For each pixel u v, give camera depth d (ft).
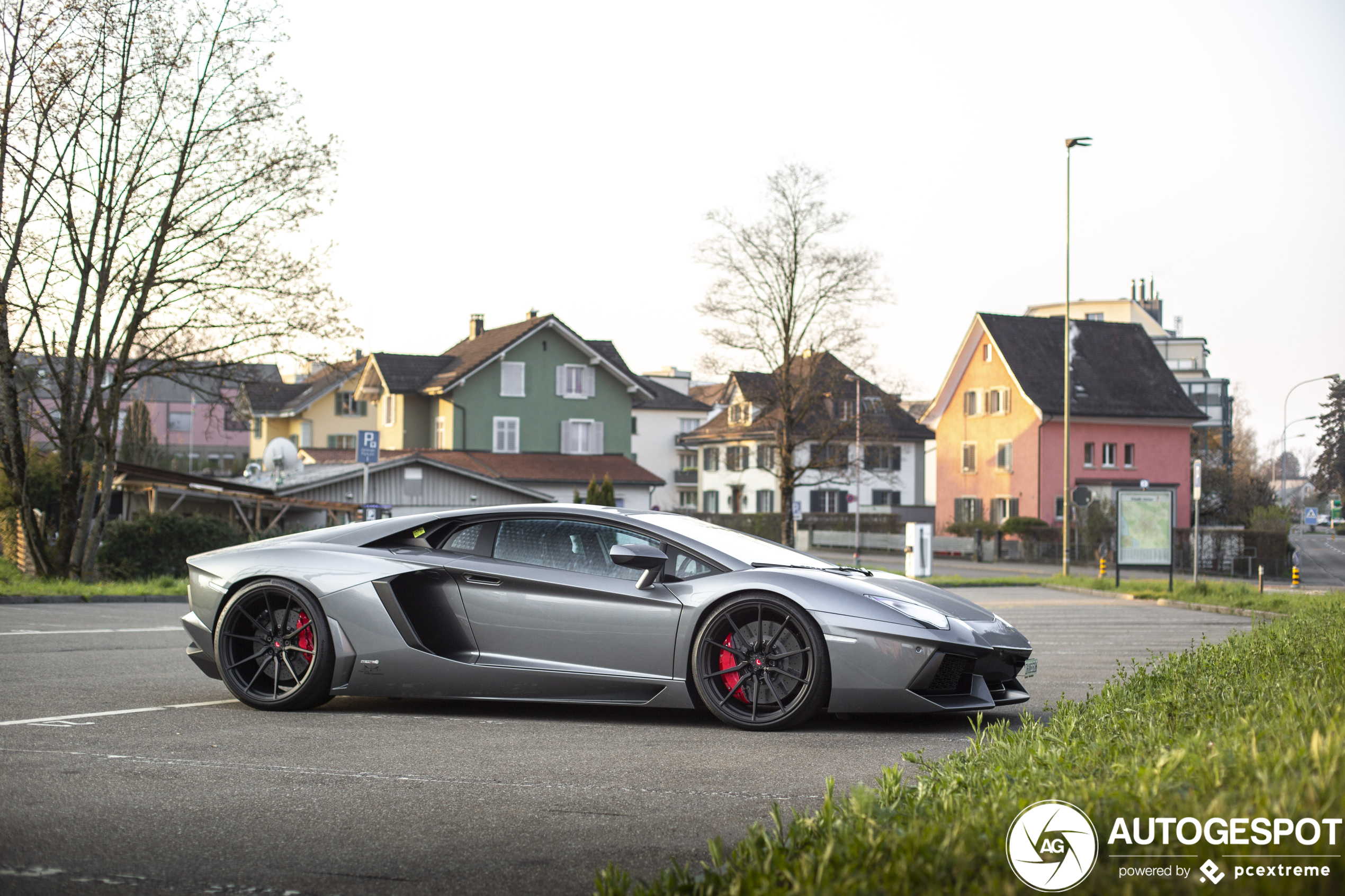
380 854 10.96
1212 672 20.61
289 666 19.95
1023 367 179.73
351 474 118.93
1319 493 320.09
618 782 14.19
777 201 126.62
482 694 19.51
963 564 155.84
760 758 15.92
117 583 65.16
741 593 18.79
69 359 70.18
